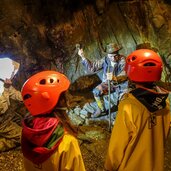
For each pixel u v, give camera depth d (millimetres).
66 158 2055
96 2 6613
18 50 5961
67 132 2129
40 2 6328
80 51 5707
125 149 2547
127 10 6863
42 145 2027
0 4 5992
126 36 6707
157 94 2455
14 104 5453
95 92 5746
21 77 5910
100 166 4555
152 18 6980
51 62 6285
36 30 6215
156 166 2645
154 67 2430
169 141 5082
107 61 5688
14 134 4973
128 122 2457
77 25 6543
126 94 2584
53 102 2084
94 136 5258
